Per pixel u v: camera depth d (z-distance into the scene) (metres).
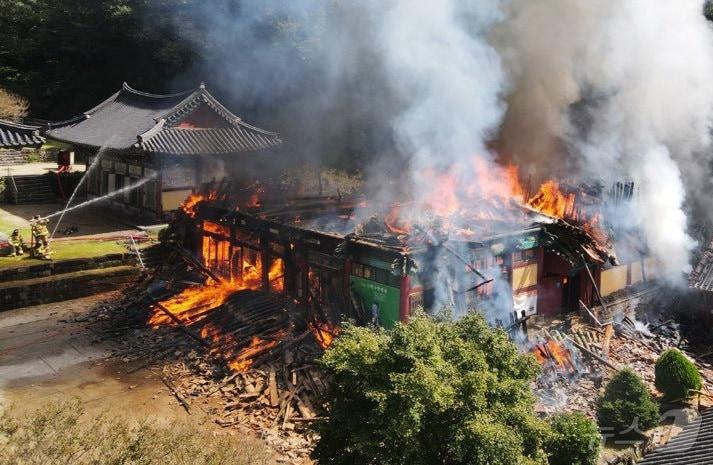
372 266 19.56
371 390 11.02
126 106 40.22
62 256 27.06
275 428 16.36
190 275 25.77
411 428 10.52
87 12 51.69
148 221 34.06
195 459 13.15
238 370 19.09
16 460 11.00
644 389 18.09
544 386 19.61
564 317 24.22
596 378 20.36
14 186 38.09
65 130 39.03
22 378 18.78
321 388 18.03
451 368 11.31
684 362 19.53
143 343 21.34
